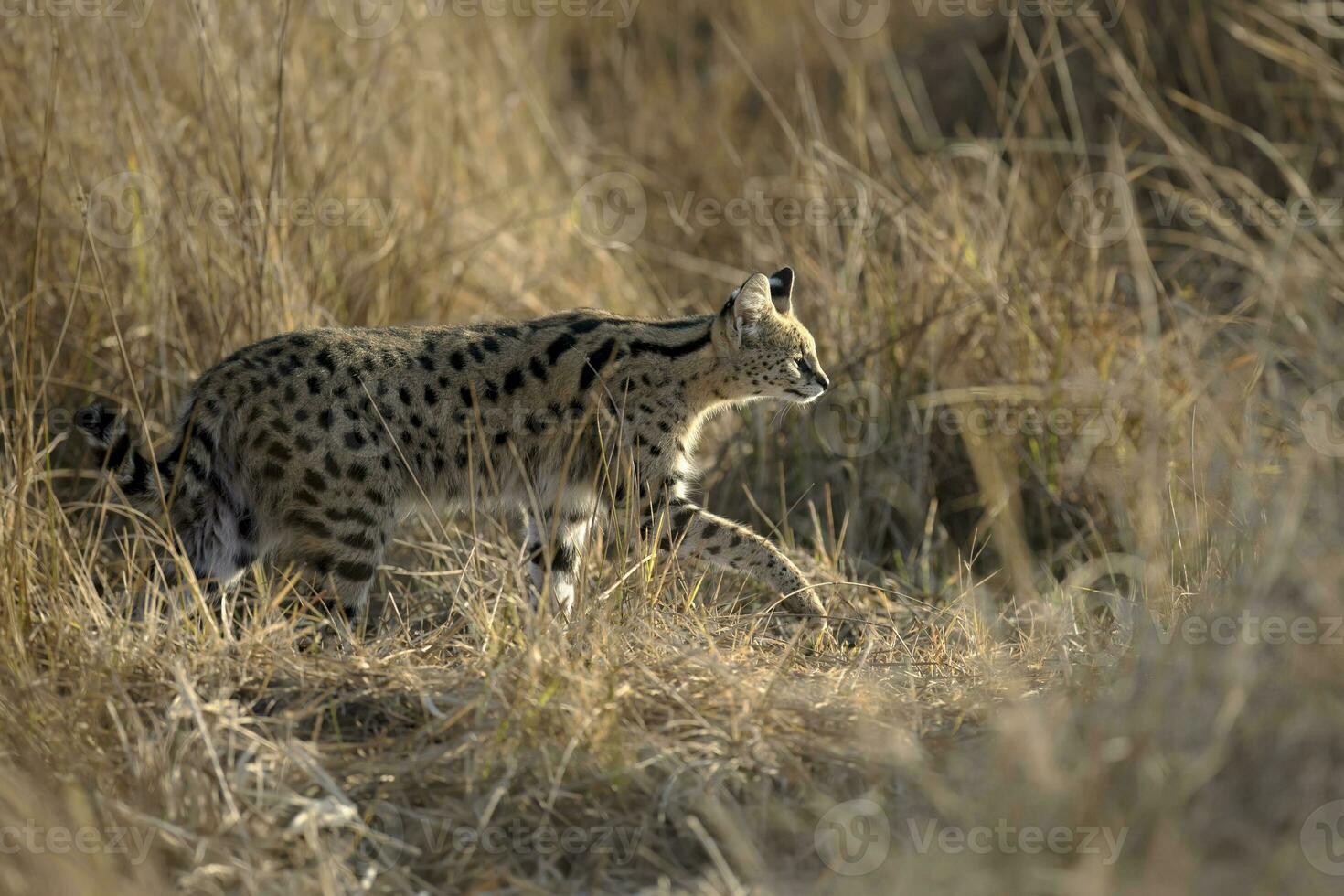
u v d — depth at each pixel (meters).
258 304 13.97
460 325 12.26
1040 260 16.23
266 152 15.12
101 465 11.60
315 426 10.88
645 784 8.28
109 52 15.05
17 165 14.85
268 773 8.28
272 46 15.89
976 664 10.13
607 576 11.27
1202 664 7.94
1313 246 14.89
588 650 9.70
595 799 8.21
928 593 12.91
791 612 11.94
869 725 8.75
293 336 11.29
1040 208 17.94
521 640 9.54
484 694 8.86
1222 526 10.66
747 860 7.65
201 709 8.52
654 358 12.38
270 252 14.03
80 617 9.69
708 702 9.09
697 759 8.48
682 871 7.80
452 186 17.95
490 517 11.95
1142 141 19.48
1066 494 14.11
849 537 14.12
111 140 14.80
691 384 12.54
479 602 10.45
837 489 14.55
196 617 10.30
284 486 10.93
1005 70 18.22
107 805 7.70
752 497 13.36
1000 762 7.71
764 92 18.81
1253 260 15.33
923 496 14.46
